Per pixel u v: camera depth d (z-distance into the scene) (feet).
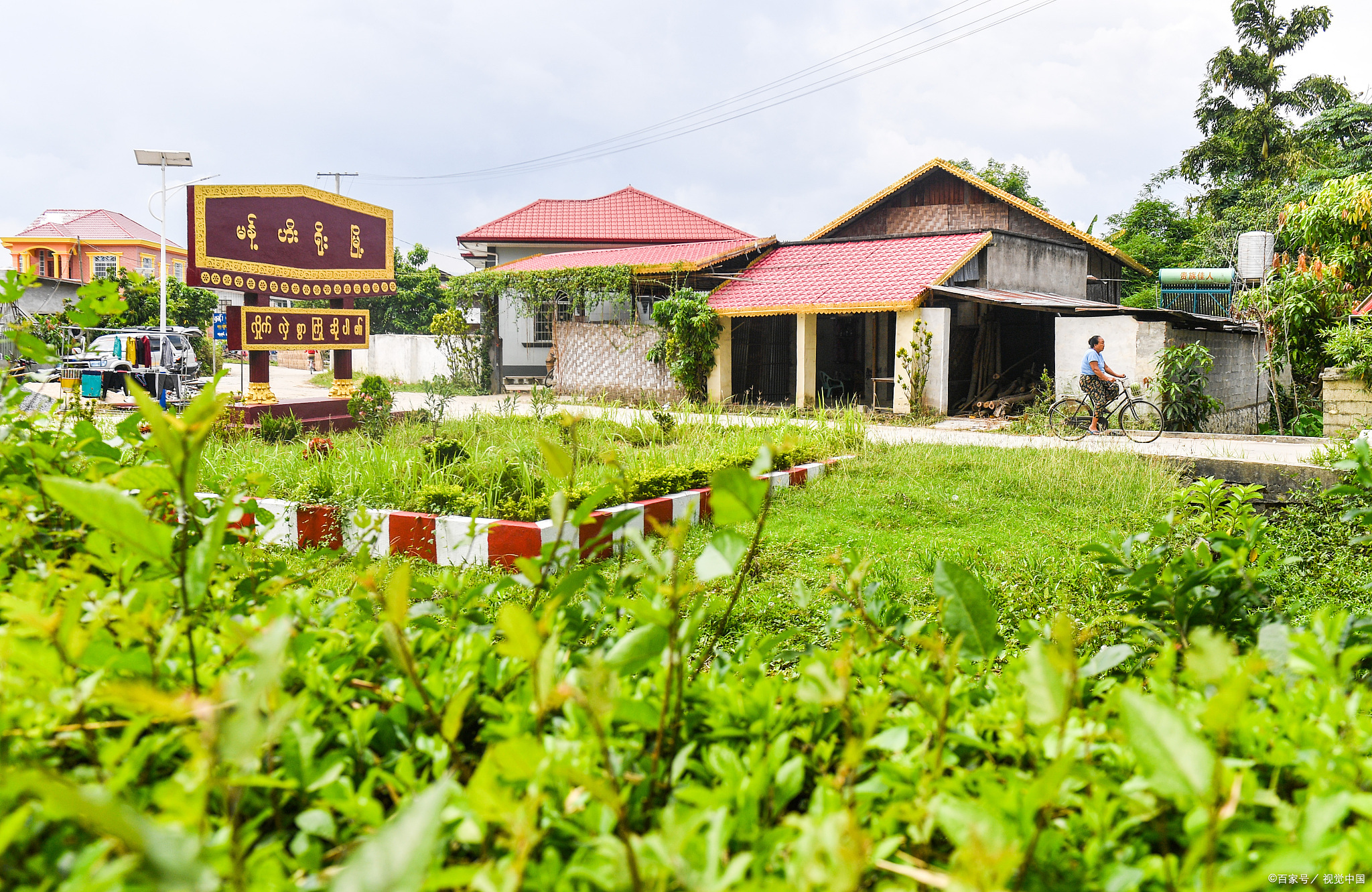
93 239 150.10
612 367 70.69
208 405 3.96
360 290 51.98
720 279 70.03
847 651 4.22
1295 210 63.21
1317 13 125.80
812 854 2.96
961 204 80.28
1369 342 44.68
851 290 61.31
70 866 3.15
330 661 5.20
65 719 3.99
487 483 23.43
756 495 4.74
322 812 3.74
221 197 44.86
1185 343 54.08
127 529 3.93
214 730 2.82
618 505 22.22
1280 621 7.45
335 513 21.43
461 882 2.94
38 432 8.66
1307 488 27.45
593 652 5.54
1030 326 70.54
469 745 5.01
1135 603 8.30
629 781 4.06
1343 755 4.00
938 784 3.93
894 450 36.09
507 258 95.71
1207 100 132.67
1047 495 27.89
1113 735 4.46
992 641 5.41
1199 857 3.05
